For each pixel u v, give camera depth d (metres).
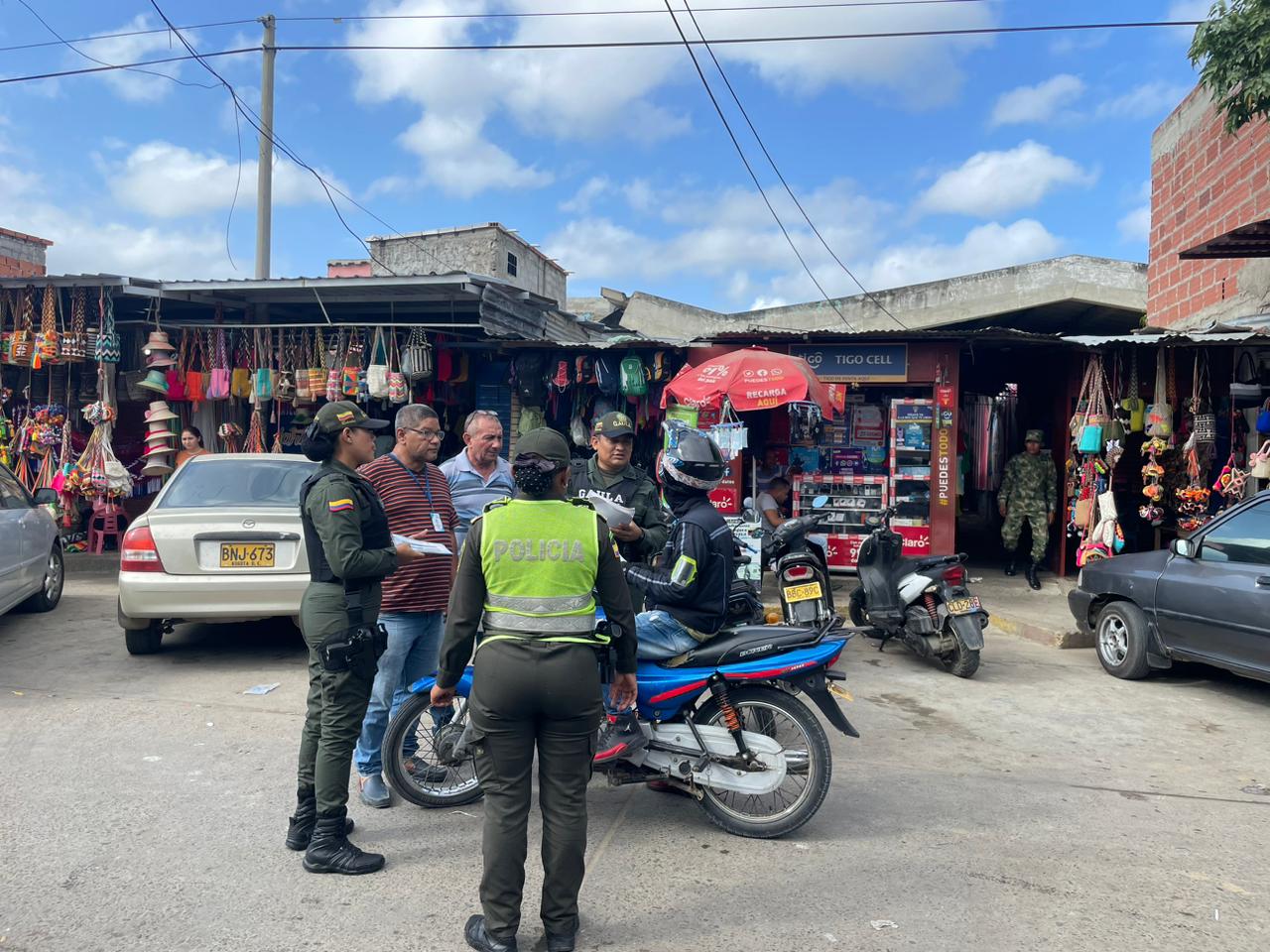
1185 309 11.40
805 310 17.03
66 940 2.83
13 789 4.01
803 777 4.01
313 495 3.39
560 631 2.83
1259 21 7.14
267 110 13.56
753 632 3.91
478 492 4.91
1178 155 11.57
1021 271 14.91
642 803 4.12
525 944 2.92
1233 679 6.48
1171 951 2.90
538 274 18.77
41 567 7.67
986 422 13.70
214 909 3.04
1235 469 8.59
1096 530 9.21
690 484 3.84
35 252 15.10
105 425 10.42
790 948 2.88
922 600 6.70
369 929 2.95
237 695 5.50
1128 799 4.21
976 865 3.50
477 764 2.90
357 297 10.60
